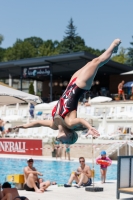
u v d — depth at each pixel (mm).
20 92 33906
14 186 43625
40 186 39781
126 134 78812
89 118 92625
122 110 94938
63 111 21656
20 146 89438
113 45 21969
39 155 86312
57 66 127625
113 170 64125
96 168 67062
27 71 126438
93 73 21812
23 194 37906
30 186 39750
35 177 40188
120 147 75188
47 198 35812
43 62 119625
